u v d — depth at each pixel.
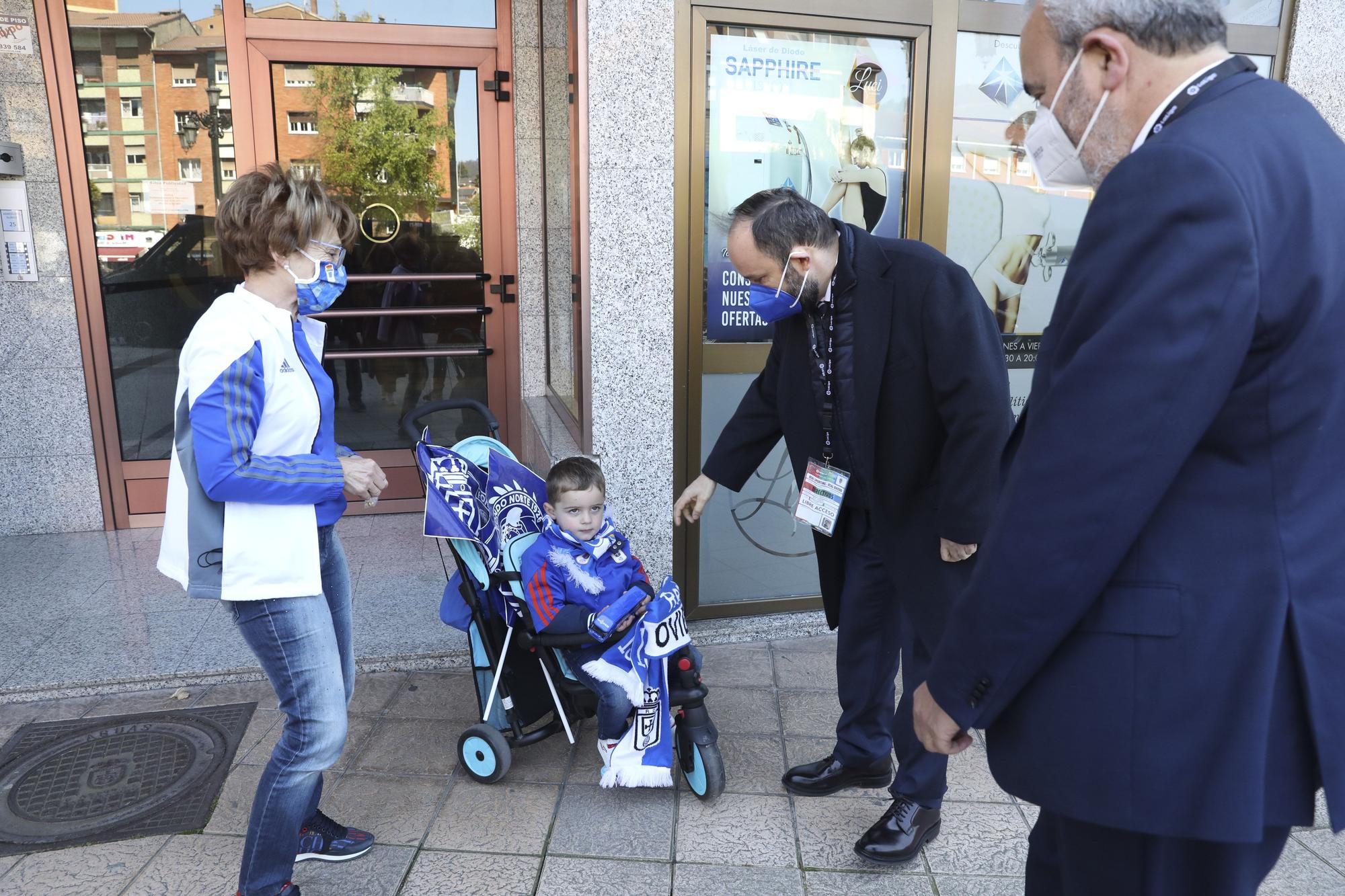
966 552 2.04
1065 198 3.61
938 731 1.25
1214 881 1.15
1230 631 1.04
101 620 3.52
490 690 2.58
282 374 1.82
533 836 2.37
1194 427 0.99
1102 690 1.11
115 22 4.22
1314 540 1.04
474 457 2.62
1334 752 1.03
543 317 4.83
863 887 2.18
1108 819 1.11
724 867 2.25
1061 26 1.14
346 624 2.16
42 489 4.51
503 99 4.59
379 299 4.70
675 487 3.42
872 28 3.28
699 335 3.33
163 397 4.58
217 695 3.05
